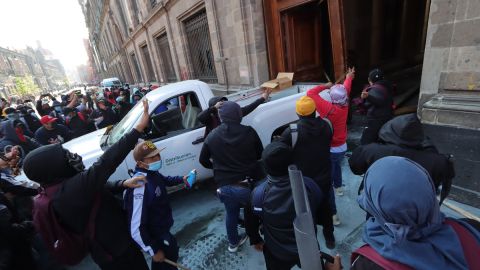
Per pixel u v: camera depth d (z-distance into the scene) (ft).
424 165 4.93
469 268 2.39
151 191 6.04
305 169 6.95
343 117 8.51
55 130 16.38
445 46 10.64
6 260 6.71
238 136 7.18
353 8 24.61
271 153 4.63
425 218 2.51
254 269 7.93
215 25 23.26
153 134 11.21
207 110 9.80
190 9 27.25
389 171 2.69
